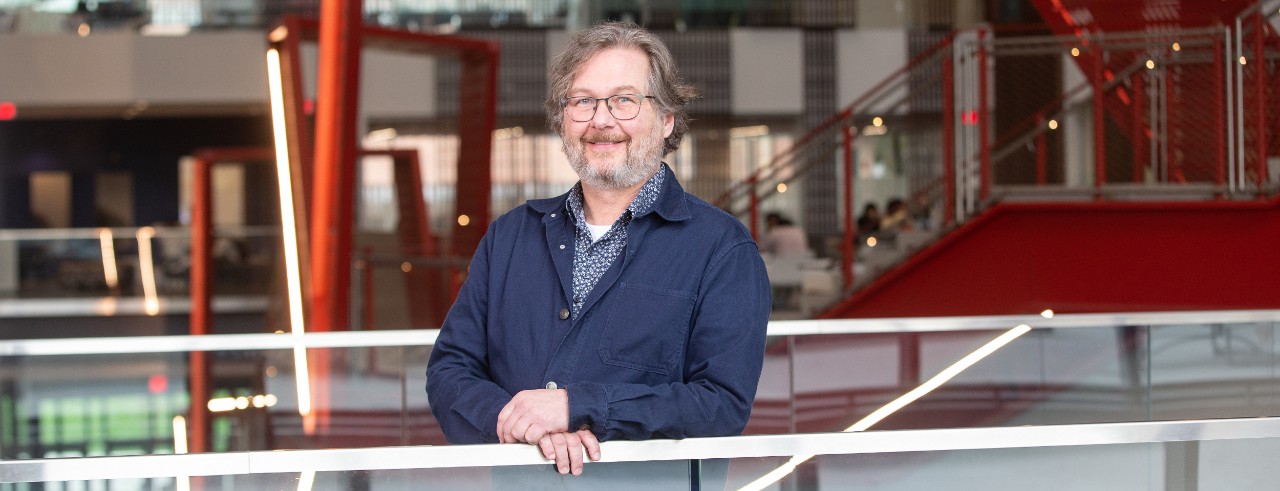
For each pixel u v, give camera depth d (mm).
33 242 12867
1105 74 6527
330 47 5371
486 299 1830
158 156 16500
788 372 4332
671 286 1699
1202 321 4047
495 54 8094
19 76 12727
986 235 5668
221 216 16078
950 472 1758
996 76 9594
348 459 1598
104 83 12773
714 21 13086
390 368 4430
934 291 5789
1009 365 4262
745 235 1749
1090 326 4160
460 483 1613
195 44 12859
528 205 1839
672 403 1589
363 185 13602
